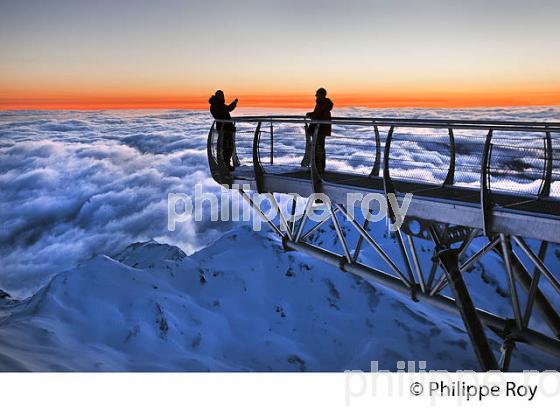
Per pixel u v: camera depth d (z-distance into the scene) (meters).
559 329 9.09
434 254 8.11
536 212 6.59
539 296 9.20
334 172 9.98
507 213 6.75
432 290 8.41
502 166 7.41
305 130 10.23
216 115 11.35
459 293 7.81
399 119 7.58
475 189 8.20
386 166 7.94
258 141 10.38
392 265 8.80
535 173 7.41
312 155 9.22
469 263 7.84
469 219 7.20
